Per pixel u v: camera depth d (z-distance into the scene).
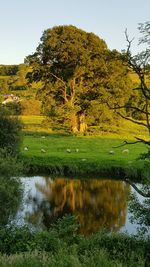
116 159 47.69
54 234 17.00
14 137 42.91
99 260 10.22
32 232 17.88
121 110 73.62
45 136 73.12
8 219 25.84
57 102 79.69
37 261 9.99
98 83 75.56
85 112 77.19
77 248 14.68
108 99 72.19
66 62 76.81
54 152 53.38
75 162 46.16
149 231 22.05
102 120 76.19
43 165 45.31
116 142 65.94
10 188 25.25
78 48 74.56
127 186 38.41
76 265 9.70
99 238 16.77
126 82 73.88
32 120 100.94
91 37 76.69
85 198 34.47
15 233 16.95
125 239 16.86
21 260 10.05
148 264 12.35
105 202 33.22
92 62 73.81
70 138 70.50
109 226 27.08
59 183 40.00
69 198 34.53
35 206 31.70
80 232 25.78
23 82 162.62
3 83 159.88
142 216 20.34
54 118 77.56
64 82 77.19
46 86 78.44
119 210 30.98
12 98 123.25
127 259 13.02
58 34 77.88
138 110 22.33
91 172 43.88
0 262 9.94
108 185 39.06
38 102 120.56
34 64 79.56
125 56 21.61
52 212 30.30
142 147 60.38
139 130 82.50
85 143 63.69
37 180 41.16
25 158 47.59
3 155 28.45
